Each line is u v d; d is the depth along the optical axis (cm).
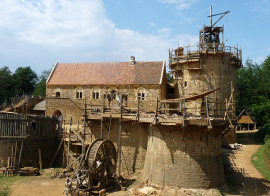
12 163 2773
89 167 2202
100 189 2203
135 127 2691
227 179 2425
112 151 2494
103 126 2823
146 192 2048
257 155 3192
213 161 2164
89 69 4391
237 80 6197
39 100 5306
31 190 2234
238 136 4481
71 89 4228
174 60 3947
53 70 4559
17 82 8431
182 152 2120
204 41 3791
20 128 2850
